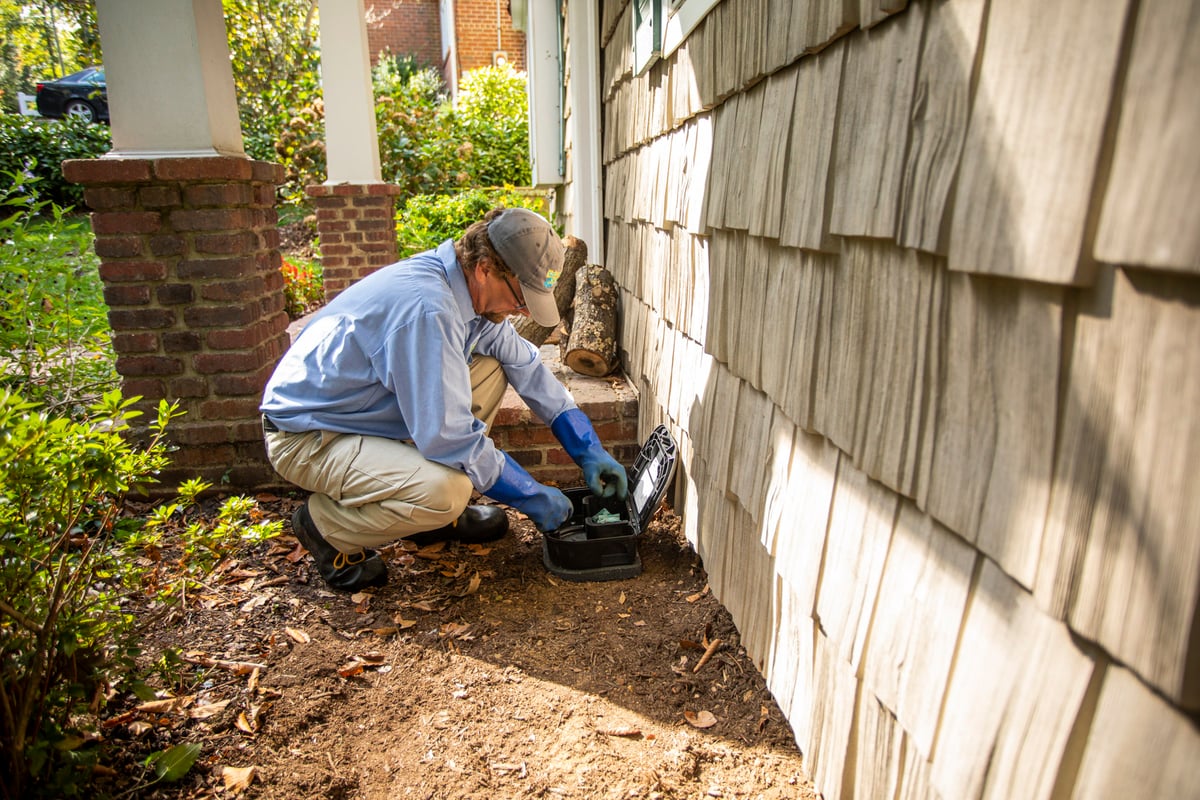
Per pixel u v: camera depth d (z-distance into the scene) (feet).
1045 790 2.85
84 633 5.02
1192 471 2.20
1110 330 2.53
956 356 3.41
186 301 9.70
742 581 6.73
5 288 11.68
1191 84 2.15
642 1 10.18
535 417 10.43
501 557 8.77
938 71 3.36
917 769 3.84
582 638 7.22
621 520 8.74
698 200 7.55
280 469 7.93
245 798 5.27
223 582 8.02
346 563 7.96
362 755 5.77
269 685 6.42
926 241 3.45
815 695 5.16
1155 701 2.43
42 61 60.54
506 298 7.62
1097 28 2.48
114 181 9.18
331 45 18.62
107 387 11.48
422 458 7.49
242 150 10.39
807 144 4.83
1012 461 3.04
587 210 16.84
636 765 5.61
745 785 5.39
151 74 9.18
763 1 5.47
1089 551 2.63
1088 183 2.52
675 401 8.96
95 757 5.08
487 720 6.14
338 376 7.38
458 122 36.50
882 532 4.18
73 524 5.16
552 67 24.35
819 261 4.83
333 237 19.36
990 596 3.26
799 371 5.17
